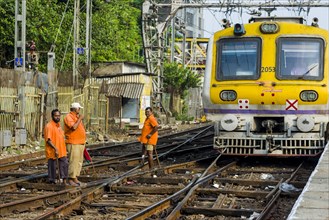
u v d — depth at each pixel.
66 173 20.97
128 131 55.09
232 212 16.47
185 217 16.06
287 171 25.64
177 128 64.69
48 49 60.84
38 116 39.38
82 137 21.20
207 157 29.97
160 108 72.75
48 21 60.38
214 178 22.34
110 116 59.72
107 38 72.56
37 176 21.94
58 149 20.84
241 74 26.91
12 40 57.91
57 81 43.34
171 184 22.09
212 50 27.67
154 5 70.00
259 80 26.59
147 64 71.81
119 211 16.86
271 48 26.78
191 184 20.36
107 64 68.88
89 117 49.38
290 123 26.41
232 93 26.84
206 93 27.44
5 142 33.06
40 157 30.00
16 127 35.84
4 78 34.50
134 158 30.22
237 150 26.92
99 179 22.53
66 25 63.44
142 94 63.44
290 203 18.23
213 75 27.42
